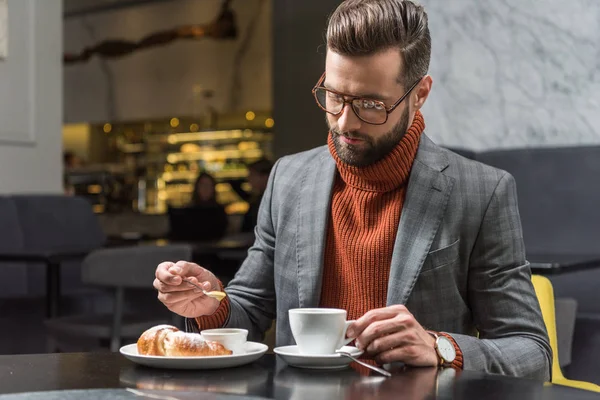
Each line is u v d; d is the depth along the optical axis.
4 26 5.29
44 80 5.56
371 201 1.56
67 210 4.98
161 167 10.52
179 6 9.84
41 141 5.53
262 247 1.69
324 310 1.22
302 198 1.62
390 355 1.20
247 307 1.63
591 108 4.19
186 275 1.42
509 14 4.38
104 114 10.63
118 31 10.39
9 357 1.23
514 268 1.50
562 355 2.68
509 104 4.38
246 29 9.41
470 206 1.52
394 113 1.42
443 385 1.04
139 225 8.96
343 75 1.39
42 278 4.71
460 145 4.51
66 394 0.98
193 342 1.16
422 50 1.44
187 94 9.91
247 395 0.98
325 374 1.12
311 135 7.97
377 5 1.40
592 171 3.89
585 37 4.21
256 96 9.38
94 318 3.42
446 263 1.49
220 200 9.88
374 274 1.53
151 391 1.00
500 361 1.33
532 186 4.01
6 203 4.69
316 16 7.96
